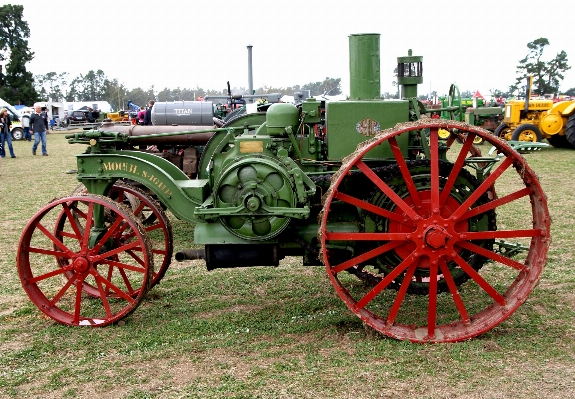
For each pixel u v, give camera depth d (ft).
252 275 21.63
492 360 13.52
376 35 16.98
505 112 63.98
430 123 13.99
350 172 15.98
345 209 16.62
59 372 13.69
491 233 14.70
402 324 15.46
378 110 16.28
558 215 29.12
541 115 61.16
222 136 25.16
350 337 15.19
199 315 17.67
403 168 14.79
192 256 16.74
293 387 12.48
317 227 16.25
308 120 17.06
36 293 16.88
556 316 16.30
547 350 14.03
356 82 17.24
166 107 35.37
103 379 13.26
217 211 15.44
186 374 13.42
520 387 12.21
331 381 12.69
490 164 17.19
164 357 14.44
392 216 14.97
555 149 60.59
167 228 18.92
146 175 17.02
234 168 15.46
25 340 16.01
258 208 15.24
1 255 24.94
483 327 14.83
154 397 12.32
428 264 15.19
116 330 16.37
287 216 15.28
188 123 35.24
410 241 14.88
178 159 31.19
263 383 12.71
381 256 16.06
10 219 32.42
